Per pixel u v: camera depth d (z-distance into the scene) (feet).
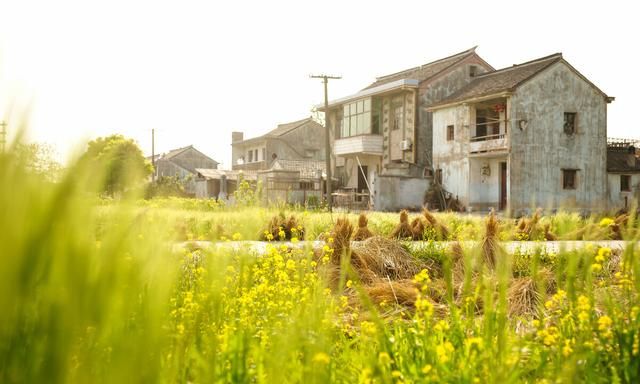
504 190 109.40
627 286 9.21
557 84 105.91
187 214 40.40
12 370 3.05
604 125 108.88
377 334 8.59
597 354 8.29
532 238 32.78
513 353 7.79
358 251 23.67
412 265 24.18
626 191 112.68
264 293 11.62
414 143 124.77
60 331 3.11
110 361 3.31
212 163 254.27
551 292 17.15
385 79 151.64
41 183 2.94
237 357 6.66
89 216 3.16
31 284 2.99
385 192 115.75
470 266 8.90
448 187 116.37
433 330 9.20
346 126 144.66
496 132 112.37
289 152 197.57
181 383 5.56
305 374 5.98
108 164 3.23
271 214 41.63
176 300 8.25
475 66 127.54
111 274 3.28
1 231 2.85
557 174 105.60
